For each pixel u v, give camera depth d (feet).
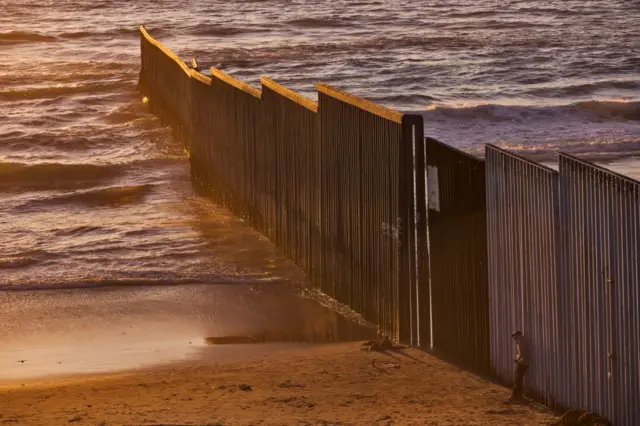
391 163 70.33
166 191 143.95
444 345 66.39
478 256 60.29
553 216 51.34
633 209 44.93
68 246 112.57
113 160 168.66
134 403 57.21
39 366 73.82
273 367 67.77
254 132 107.76
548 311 52.60
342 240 82.48
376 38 305.12
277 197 101.04
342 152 80.79
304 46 293.23
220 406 55.26
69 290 95.96
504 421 50.26
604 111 191.42
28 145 183.83
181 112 161.17
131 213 129.80
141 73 226.79
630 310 45.60
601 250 47.57
